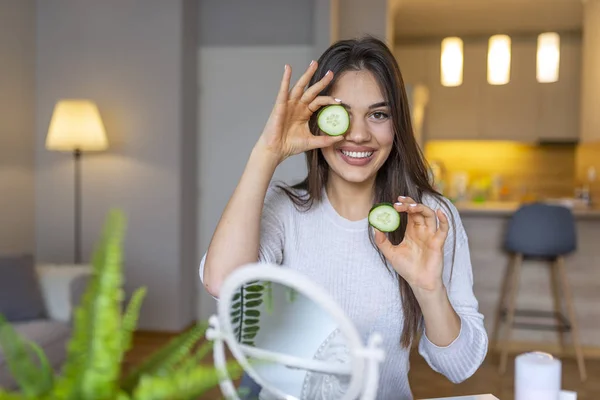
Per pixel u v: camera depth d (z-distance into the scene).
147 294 5.01
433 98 6.70
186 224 5.09
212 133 5.33
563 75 6.42
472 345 1.18
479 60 6.60
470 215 4.50
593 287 4.39
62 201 5.10
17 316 3.21
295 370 0.92
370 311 1.30
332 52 1.26
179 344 0.65
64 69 5.06
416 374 3.91
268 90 5.27
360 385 0.69
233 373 0.64
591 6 5.38
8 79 4.75
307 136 1.17
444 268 1.31
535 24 6.29
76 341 0.54
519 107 6.52
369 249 1.30
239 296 0.91
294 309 0.92
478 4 5.76
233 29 5.29
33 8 5.05
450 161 6.99
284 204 1.34
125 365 0.69
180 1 4.90
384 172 1.34
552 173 6.78
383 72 1.23
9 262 3.32
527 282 4.47
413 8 5.90
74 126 4.51
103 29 5.01
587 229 4.39
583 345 4.44
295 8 5.23
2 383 2.68
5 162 4.73
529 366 1.24
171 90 4.93
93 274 0.56
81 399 0.53
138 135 4.98
